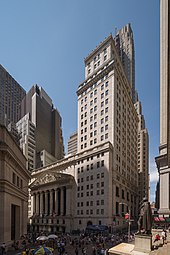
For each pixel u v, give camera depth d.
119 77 84.75
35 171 112.81
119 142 80.12
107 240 45.06
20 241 41.06
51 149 176.50
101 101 81.38
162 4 51.28
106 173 69.06
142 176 145.38
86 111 87.75
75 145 164.25
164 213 43.31
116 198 72.06
